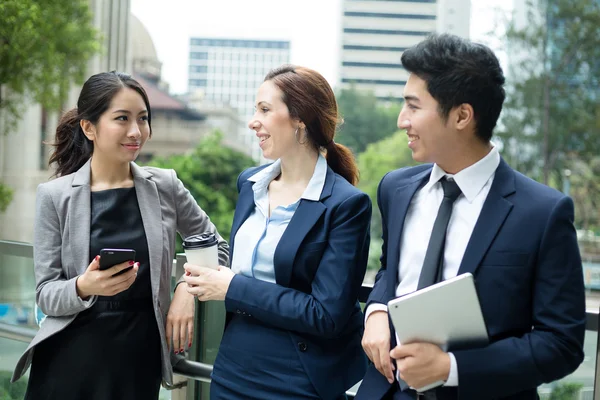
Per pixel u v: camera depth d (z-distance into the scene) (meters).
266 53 75.00
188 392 2.31
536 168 26.64
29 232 17.11
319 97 1.77
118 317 1.92
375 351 1.46
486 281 1.37
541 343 1.31
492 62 1.39
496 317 1.36
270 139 1.78
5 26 8.56
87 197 1.96
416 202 1.54
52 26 9.47
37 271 1.93
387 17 68.31
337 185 1.76
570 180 26.41
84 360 1.90
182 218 2.11
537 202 1.37
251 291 1.70
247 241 1.81
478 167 1.44
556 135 26.45
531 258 1.35
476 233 1.40
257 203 1.83
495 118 1.42
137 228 1.99
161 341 1.96
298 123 1.78
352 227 1.70
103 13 19.31
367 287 1.88
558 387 1.63
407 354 1.32
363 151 47.88
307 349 1.71
